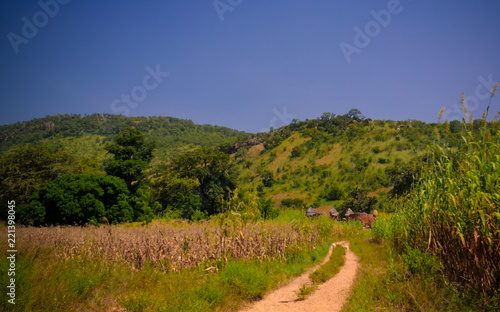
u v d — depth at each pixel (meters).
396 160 148.38
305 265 12.02
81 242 11.37
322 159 185.00
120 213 33.12
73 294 6.64
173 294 6.98
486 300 5.37
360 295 6.71
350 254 15.14
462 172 7.05
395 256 10.67
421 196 8.96
